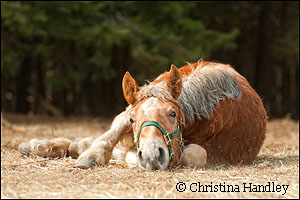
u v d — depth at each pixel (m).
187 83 6.71
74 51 24.03
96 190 5.00
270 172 5.99
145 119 5.77
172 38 20.42
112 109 26.73
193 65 7.45
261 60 24.81
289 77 30.25
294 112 29.31
